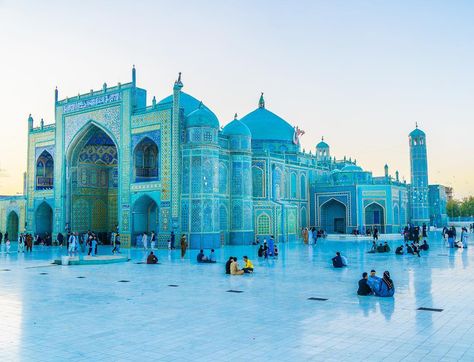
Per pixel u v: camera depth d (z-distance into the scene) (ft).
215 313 21.06
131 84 73.05
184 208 66.28
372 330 17.72
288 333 17.39
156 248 67.77
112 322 19.39
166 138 68.03
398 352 14.90
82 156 83.46
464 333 17.21
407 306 22.26
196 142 66.49
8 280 32.99
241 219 75.00
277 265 41.93
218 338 16.75
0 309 22.30
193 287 29.04
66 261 43.83
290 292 26.78
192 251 60.95
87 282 31.71
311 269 38.58
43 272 37.96
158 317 20.31
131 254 57.21
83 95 79.36
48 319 20.03
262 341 16.31
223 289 28.14
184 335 17.20
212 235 66.49
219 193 71.51
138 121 71.67
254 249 64.49
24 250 66.33
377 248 55.88
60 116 82.69
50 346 15.85
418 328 17.98
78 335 17.30
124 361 14.19
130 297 25.53
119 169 73.46
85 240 66.44
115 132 74.38
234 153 75.92
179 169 66.74
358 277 33.24
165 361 14.16
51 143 85.05
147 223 74.08
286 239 83.30
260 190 83.92
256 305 22.90
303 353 14.87
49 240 81.25
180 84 68.08
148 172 74.38
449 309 21.53
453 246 61.87
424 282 29.99
